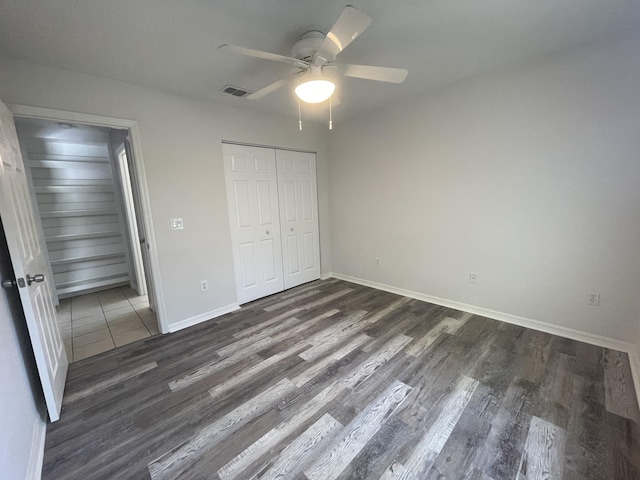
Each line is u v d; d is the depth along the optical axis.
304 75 1.79
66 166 3.95
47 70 2.03
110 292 4.14
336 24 1.32
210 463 1.38
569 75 2.15
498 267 2.73
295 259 3.98
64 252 3.96
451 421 1.58
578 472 1.27
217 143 2.99
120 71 2.16
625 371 1.93
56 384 1.77
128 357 2.36
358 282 4.11
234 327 2.84
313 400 1.78
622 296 2.13
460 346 2.32
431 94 2.92
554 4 1.58
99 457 1.44
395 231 3.52
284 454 1.41
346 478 1.28
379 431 1.53
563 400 1.70
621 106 1.99
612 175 2.08
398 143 3.30
